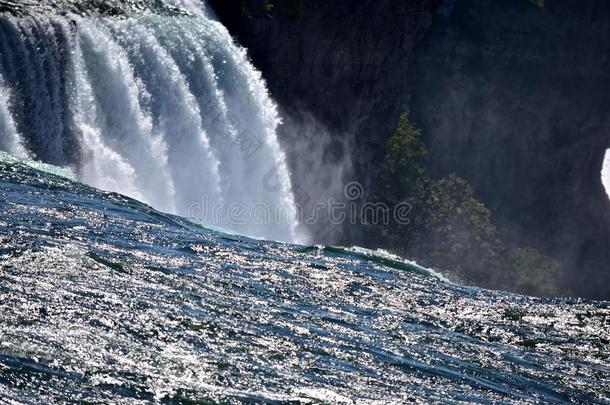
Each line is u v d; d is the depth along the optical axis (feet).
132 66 385.50
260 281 201.46
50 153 350.02
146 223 225.97
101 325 160.45
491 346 193.16
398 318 197.77
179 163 405.18
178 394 145.18
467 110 638.53
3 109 331.77
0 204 213.87
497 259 577.43
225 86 434.71
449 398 163.73
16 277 172.96
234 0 508.53
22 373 140.67
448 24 627.87
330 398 153.79
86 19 372.99
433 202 576.20
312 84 550.77
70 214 217.77
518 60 652.48
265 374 156.87
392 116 597.11
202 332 166.81
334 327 183.83
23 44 340.59
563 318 216.13
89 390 141.08
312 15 538.47
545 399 173.68
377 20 566.77
